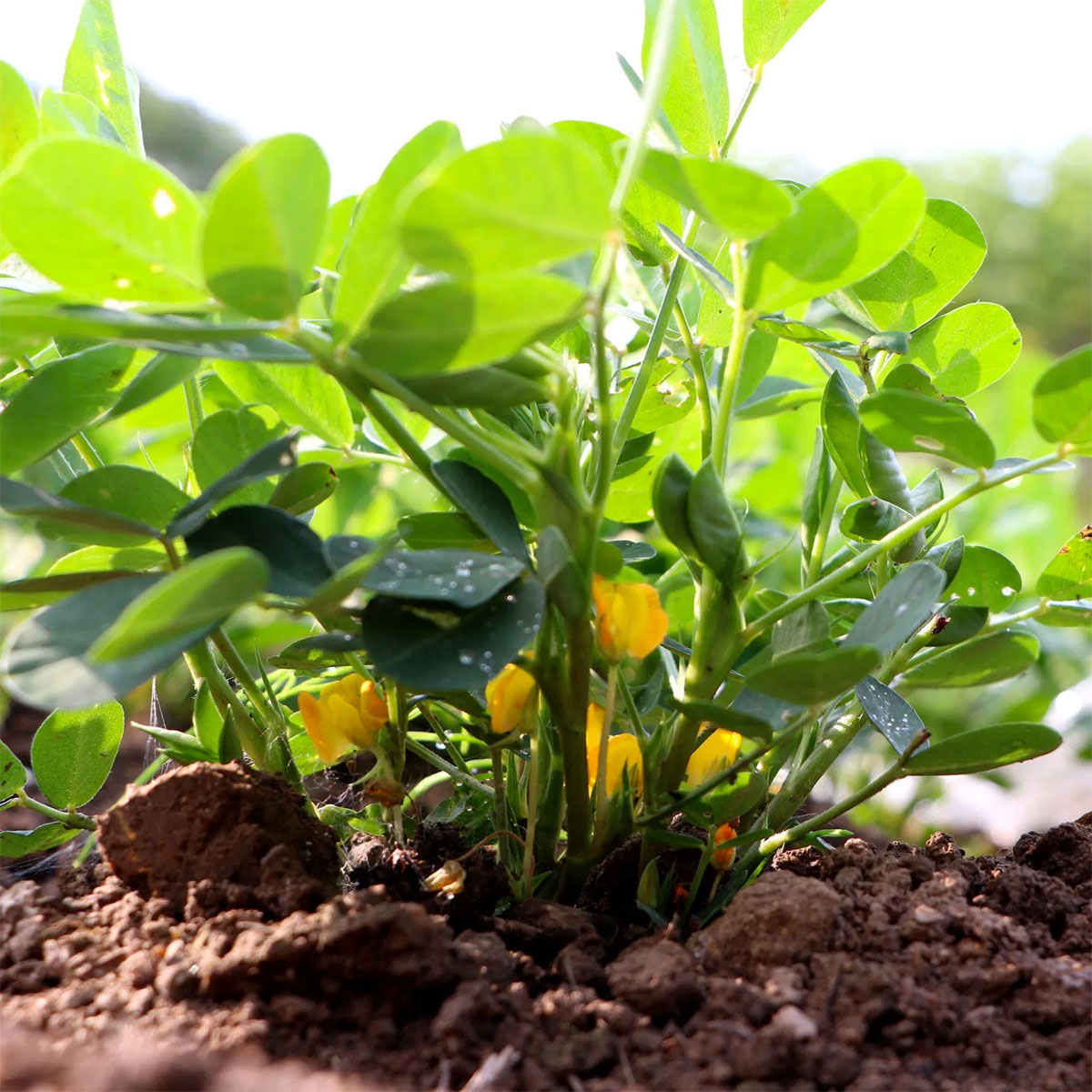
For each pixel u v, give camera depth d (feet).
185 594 1.54
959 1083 1.64
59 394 1.80
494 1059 1.62
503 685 1.83
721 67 1.90
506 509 1.80
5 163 1.81
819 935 1.74
